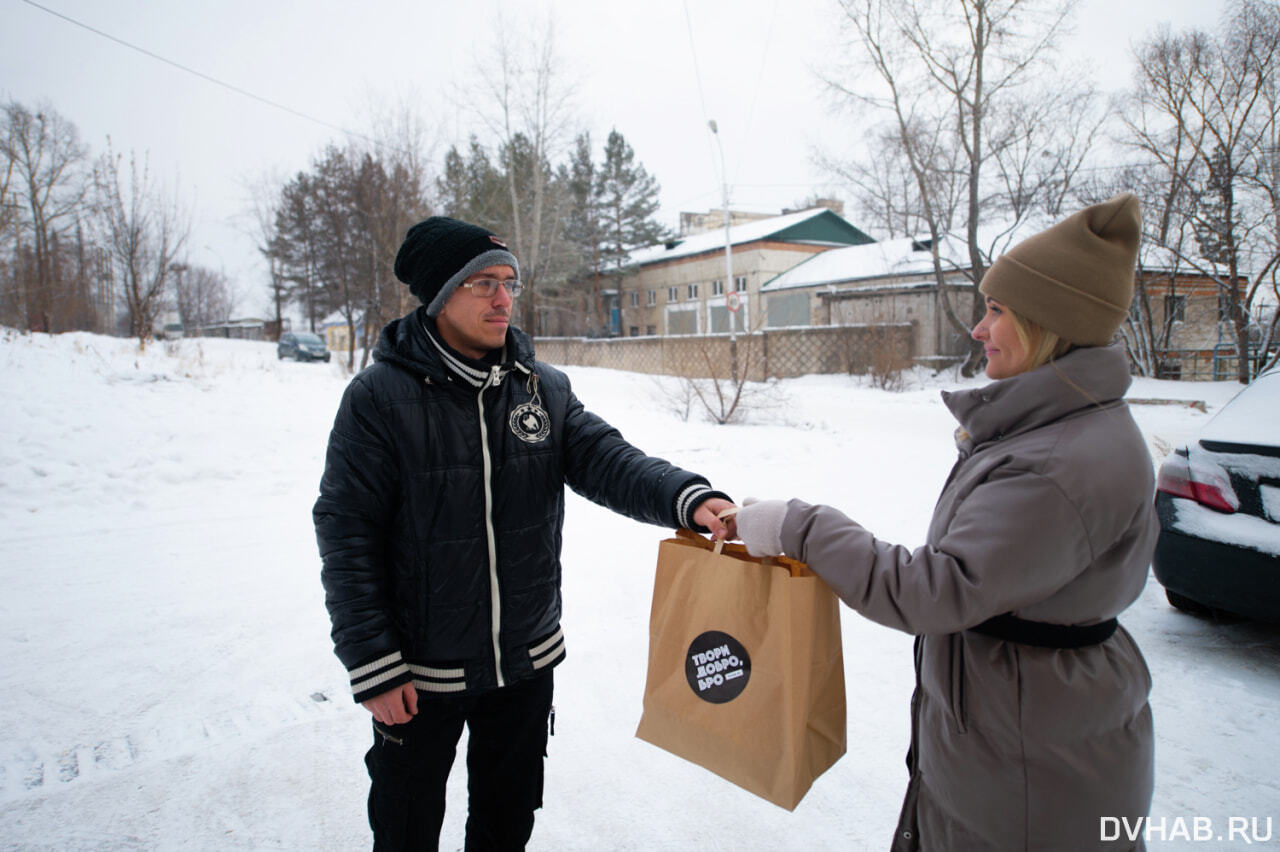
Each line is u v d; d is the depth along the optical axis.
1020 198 19.78
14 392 7.97
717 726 1.38
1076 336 1.17
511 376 1.73
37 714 2.69
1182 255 16.78
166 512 5.60
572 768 2.42
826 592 1.32
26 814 2.12
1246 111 15.30
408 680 1.51
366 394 1.57
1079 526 1.07
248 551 4.71
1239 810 2.12
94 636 3.38
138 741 2.53
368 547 1.55
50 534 4.96
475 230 1.64
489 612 1.62
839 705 1.35
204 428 7.71
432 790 1.61
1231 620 3.54
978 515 1.12
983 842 1.20
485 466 1.62
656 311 43.88
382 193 18.00
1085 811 1.14
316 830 2.09
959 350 22.33
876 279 27.06
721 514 1.47
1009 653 1.18
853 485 6.57
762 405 11.26
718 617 1.40
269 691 2.90
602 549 4.79
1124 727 1.17
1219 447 3.13
